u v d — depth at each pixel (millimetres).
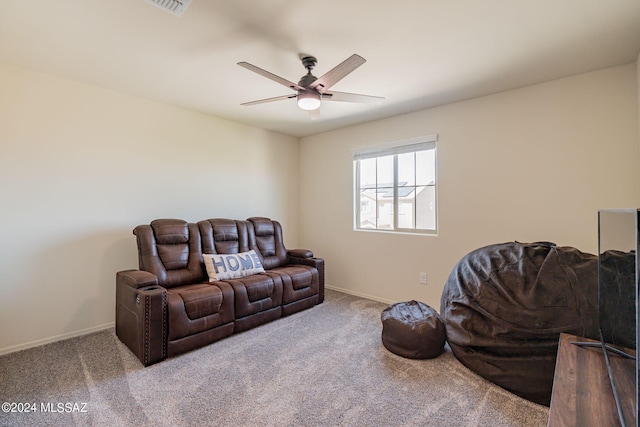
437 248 3328
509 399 1832
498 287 2031
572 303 1772
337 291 4281
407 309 2707
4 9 1717
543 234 2682
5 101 2414
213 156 3783
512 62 2336
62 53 2244
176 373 2109
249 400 1820
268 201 4434
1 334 2396
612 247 1261
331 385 1978
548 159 2656
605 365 1321
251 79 2693
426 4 1679
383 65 2395
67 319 2705
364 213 4109
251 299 2879
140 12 1756
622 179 2344
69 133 2717
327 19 1819
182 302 2402
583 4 1664
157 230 2953
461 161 3152
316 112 2707
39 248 2570
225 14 1773
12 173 2451
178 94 3061
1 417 1649
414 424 1625
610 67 2385
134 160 3117
